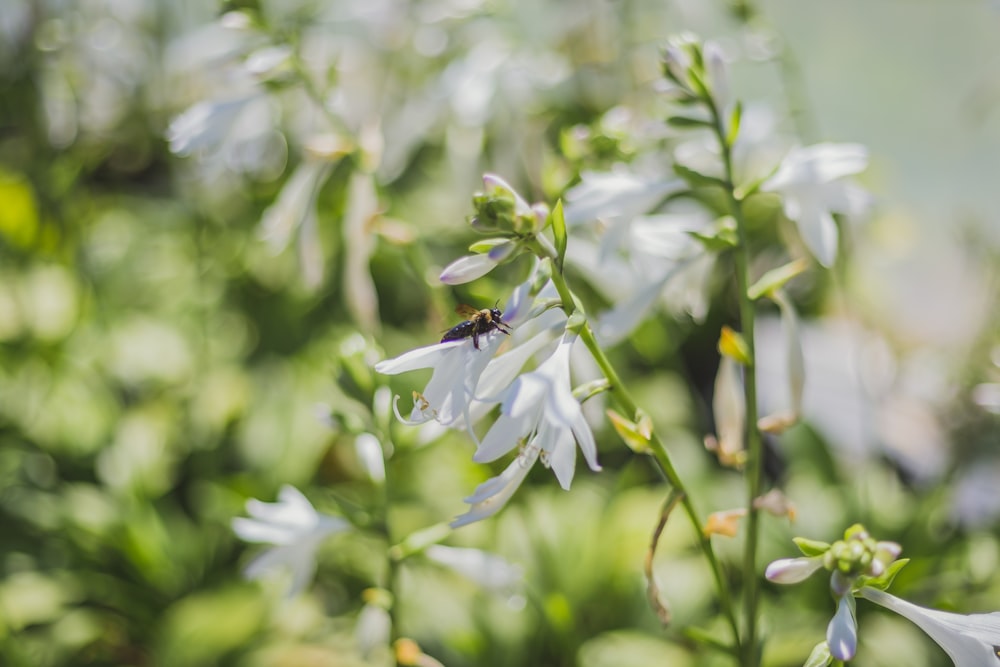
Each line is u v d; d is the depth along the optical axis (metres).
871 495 1.23
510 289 1.04
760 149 1.26
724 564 1.15
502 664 1.08
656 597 0.86
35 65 1.61
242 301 1.76
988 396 1.15
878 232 1.66
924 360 1.36
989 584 1.11
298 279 1.63
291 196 1.03
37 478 1.51
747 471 0.90
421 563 1.07
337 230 1.50
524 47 1.33
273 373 1.59
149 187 2.49
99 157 1.83
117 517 1.34
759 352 1.65
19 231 1.62
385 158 1.37
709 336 1.67
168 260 1.97
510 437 0.80
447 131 1.40
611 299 1.03
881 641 1.08
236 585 1.23
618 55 1.42
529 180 1.30
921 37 2.04
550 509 1.21
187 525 1.41
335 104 1.02
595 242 1.05
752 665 0.89
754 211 1.63
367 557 1.27
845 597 0.80
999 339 1.19
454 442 1.31
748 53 1.18
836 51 2.10
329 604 1.29
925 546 1.15
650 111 1.15
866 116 2.09
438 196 1.68
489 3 1.30
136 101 1.73
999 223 1.55
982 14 1.95
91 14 1.67
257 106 1.02
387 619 0.94
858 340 1.26
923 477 1.34
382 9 1.45
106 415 1.55
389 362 0.81
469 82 1.27
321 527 0.93
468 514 0.81
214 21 1.06
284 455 1.36
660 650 1.08
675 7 1.42
